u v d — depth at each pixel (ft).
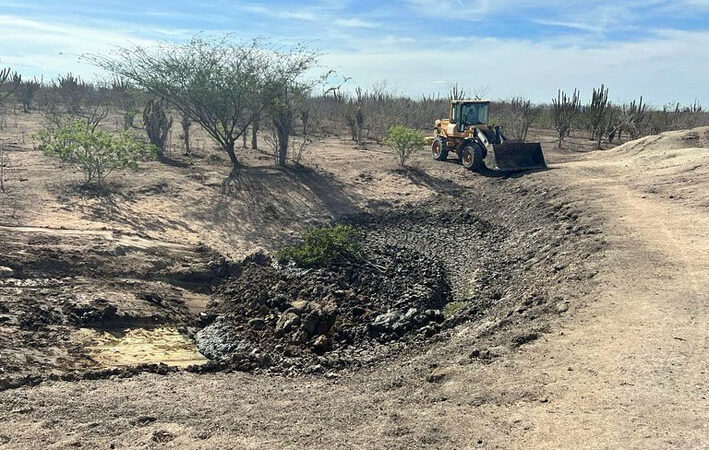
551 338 22.82
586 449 14.67
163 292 33.14
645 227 38.42
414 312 31.42
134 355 26.16
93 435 16.44
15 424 17.10
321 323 30.12
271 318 31.27
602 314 24.44
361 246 44.52
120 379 22.44
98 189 48.75
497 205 55.88
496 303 32.17
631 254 32.37
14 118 102.89
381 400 19.47
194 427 17.08
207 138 87.92
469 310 31.58
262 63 62.13
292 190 56.59
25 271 31.07
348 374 24.36
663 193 49.01
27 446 15.70
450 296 35.76
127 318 29.12
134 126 94.02
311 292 34.27
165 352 27.07
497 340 24.07
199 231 44.21
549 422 16.24
